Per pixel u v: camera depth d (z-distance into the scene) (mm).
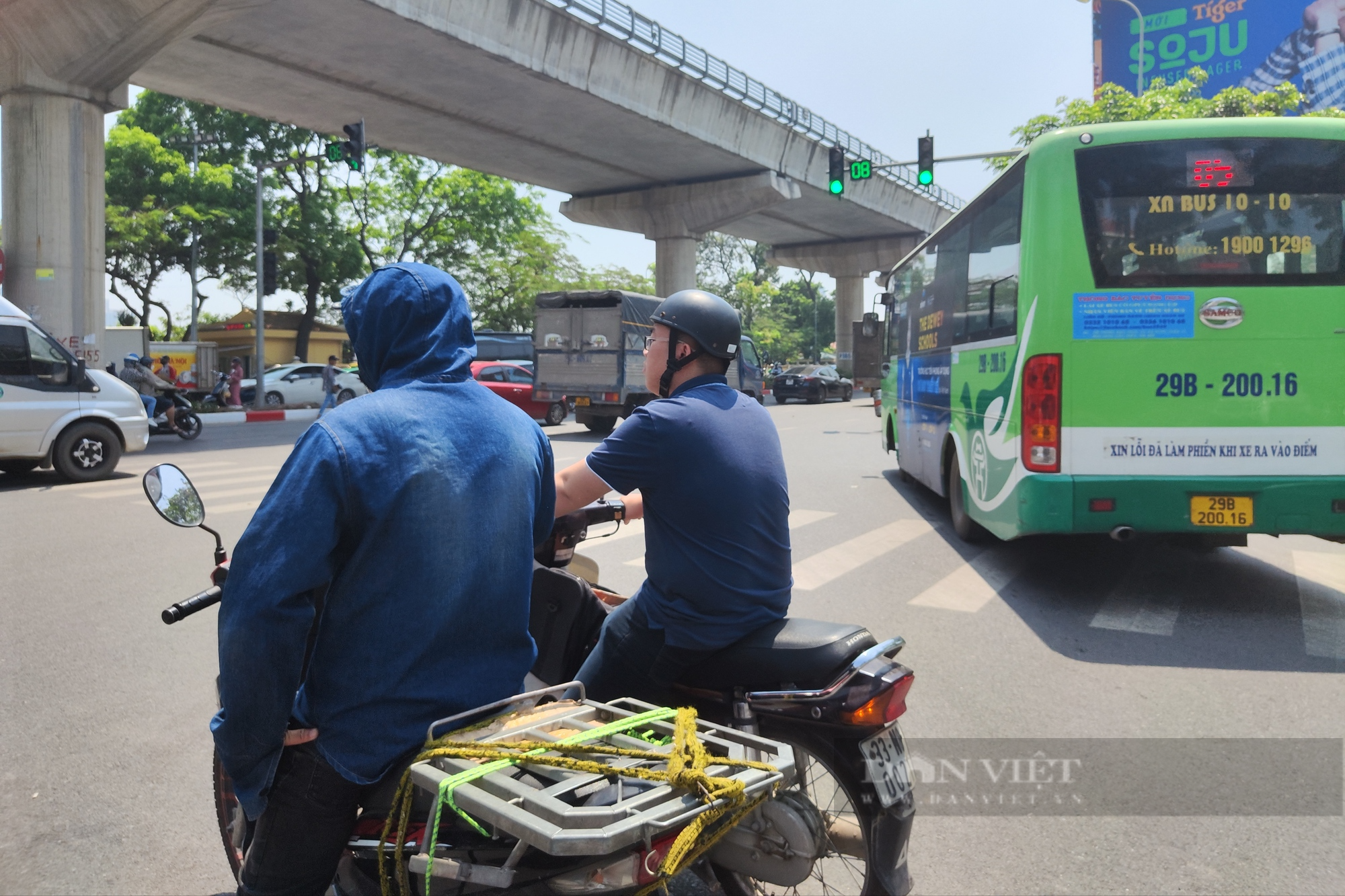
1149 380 5676
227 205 33438
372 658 1745
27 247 17906
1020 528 6016
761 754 2229
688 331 2531
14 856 2977
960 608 5914
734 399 2531
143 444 12242
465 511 1795
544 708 1902
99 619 5566
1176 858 2938
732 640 2359
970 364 7414
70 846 3041
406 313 1886
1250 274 5621
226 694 1690
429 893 1655
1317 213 5613
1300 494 5566
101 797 3377
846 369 46656
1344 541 5801
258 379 26484
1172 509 5672
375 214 37719
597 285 54094
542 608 2773
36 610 5766
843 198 36094
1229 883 2801
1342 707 4203
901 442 11320
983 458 6957
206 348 29078
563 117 24859
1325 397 5570
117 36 17328
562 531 2891
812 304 86250
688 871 2475
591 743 1731
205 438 18469
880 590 6363
